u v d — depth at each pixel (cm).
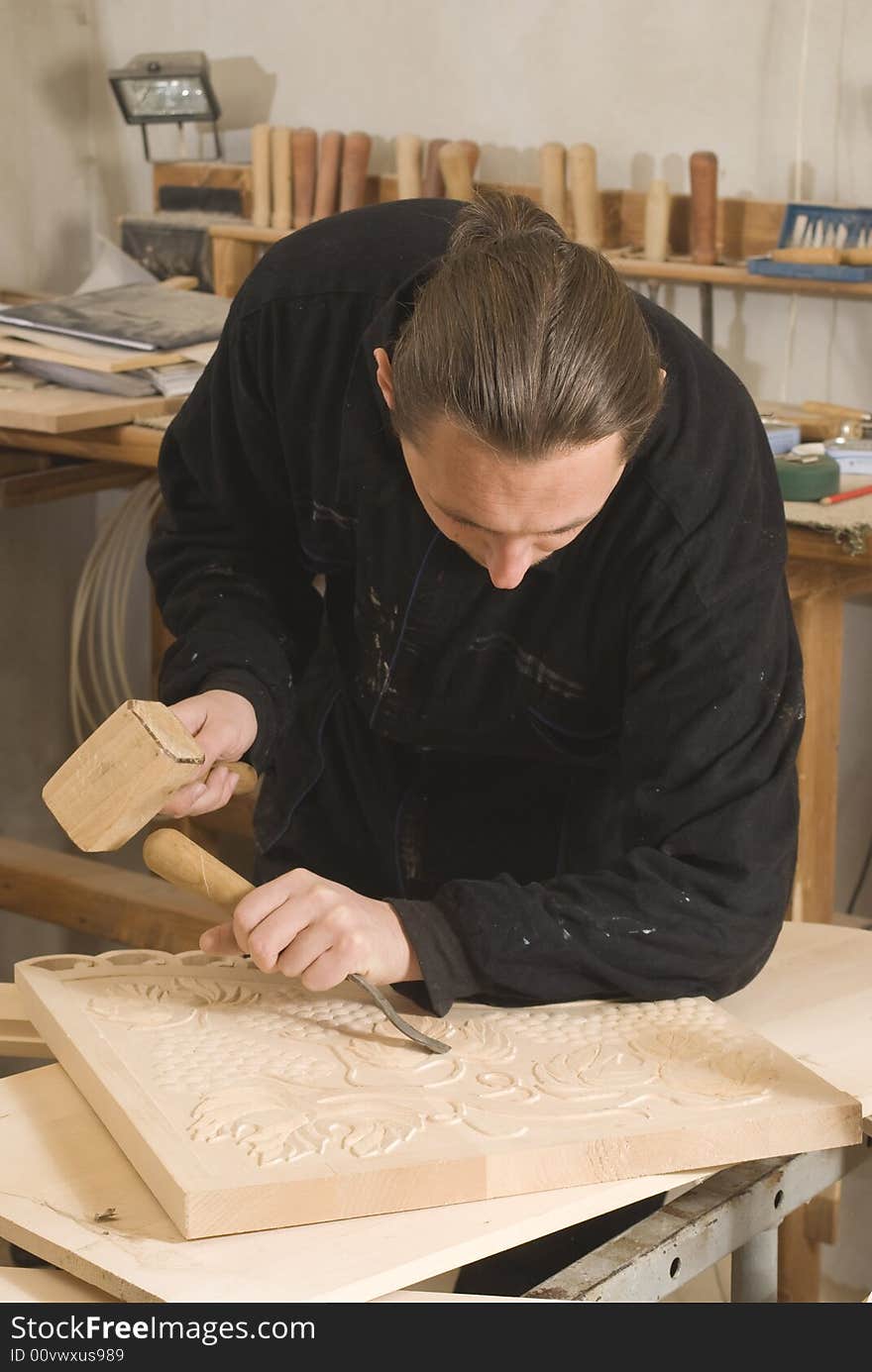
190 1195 94
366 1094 108
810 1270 225
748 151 265
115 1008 121
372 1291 92
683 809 123
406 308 126
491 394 96
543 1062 114
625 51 273
